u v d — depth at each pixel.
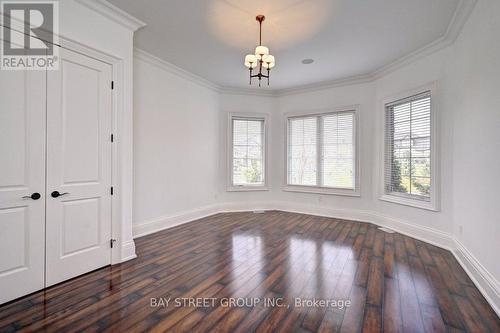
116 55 2.76
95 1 2.51
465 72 2.76
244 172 5.75
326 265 2.77
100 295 2.14
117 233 2.80
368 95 4.71
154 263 2.81
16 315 1.85
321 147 5.31
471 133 2.60
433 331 1.72
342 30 3.14
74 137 2.41
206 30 3.18
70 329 1.71
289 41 3.44
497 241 2.04
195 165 4.90
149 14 2.83
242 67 4.41
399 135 4.13
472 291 2.24
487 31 2.23
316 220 4.82
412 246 3.38
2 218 1.97
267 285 2.33
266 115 5.77
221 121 5.54
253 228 4.25
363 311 1.93
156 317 1.84
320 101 5.25
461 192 2.89
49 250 2.25
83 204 2.50
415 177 3.83
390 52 3.74
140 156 3.81
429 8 2.68
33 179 2.13
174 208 4.43
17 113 2.04
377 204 4.55
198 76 4.84
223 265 2.76
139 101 3.79
